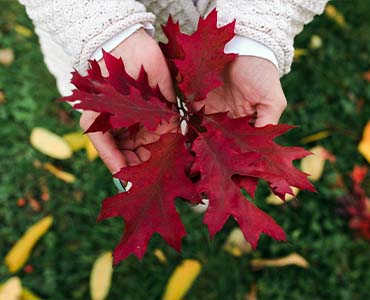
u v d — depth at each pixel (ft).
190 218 3.52
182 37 1.94
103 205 1.83
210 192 1.86
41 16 2.22
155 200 1.85
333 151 3.82
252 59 2.16
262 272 3.48
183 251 3.46
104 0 2.13
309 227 3.57
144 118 1.84
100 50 2.14
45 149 3.67
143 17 2.17
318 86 4.05
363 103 4.03
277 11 2.18
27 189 3.69
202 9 2.57
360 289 3.44
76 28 2.13
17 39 4.14
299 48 4.18
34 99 3.95
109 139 2.24
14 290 3.29
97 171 3.70
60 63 2.82
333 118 3.93
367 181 3.73
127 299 3.39
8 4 4.28
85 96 1.79
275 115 2.25
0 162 3.76
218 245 3.49
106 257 3.43
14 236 3.56
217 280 3.42
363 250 3.52
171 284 3.33
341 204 3.62
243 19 2.16
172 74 2.20
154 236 3.48
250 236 1.82
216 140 1.92
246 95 2.26
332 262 3.49
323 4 2.32
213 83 1.98
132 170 1.87
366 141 3.62
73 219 3.61
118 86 1.97
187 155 1.89
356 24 4.34
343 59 4.18
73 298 3.42
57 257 3.51
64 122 3.91
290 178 1.90
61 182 3.71
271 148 1.91
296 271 3.49
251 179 1.91
